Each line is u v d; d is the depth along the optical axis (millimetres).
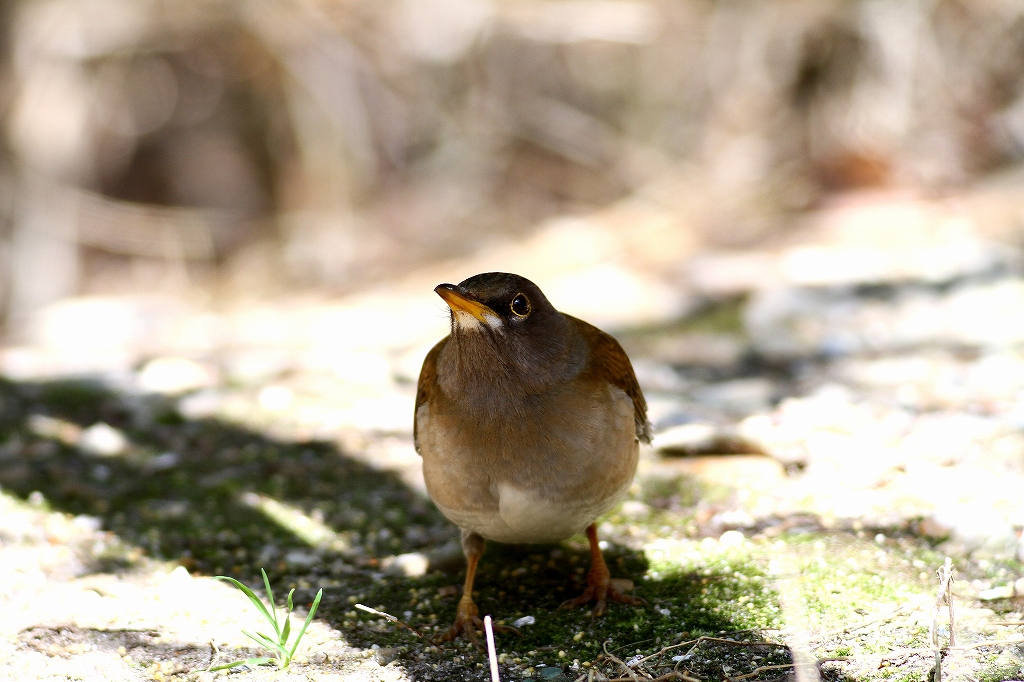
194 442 10211
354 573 7469
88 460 9688
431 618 6723
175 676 6020
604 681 5781
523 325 6238
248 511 8516
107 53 23422
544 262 17984
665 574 6973
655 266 16344
